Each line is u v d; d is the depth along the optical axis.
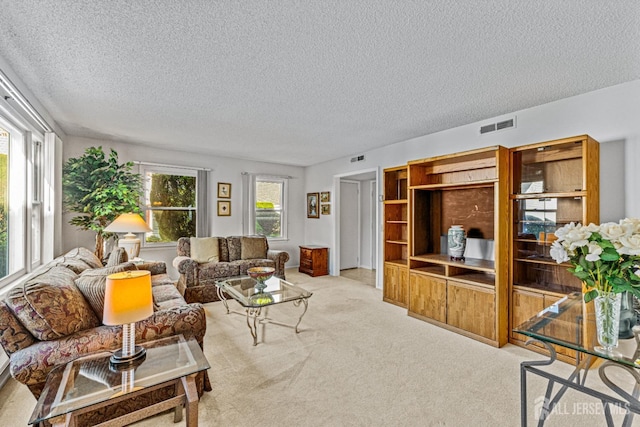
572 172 2.75
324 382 2.20
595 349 1.44
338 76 2.43
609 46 1.99
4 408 1.89
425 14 1.67
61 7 1.61
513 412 1.87
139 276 1.62
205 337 3.00
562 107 2.92
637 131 2.50
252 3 1.58
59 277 1.92
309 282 5.45
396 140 4.52
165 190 5.28
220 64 2.24
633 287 1.36
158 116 3.45
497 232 2.88
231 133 4.16
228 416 1.82
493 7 1.61
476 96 2.85
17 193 2.94
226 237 5.41
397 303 4.10
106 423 1.37
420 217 3.85
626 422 1.51
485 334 2.93
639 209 2.48
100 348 1.67
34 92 2.74
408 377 2.27
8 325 1.57
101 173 3.99
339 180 6.14
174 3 1.58
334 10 1.64
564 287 2.79
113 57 2.14
